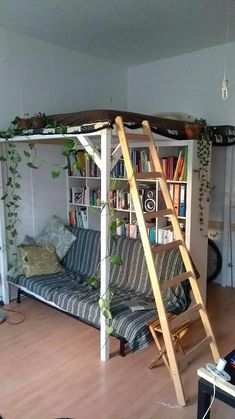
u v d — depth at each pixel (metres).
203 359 2.54
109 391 2.20
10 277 3.49
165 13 3.10
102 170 2.37
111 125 2.32
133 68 4.82
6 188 3.51
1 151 3.43
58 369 2.44
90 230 3.74
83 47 3.98
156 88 4.60
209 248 4.23
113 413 2.00
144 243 2.24
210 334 2.49
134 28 3.44
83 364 2.50
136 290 3.17
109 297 2.50
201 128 3.23
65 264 3.79
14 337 2.89
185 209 3.30
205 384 1.52
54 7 2.96
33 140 3.20
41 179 3.83
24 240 3.70
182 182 3.27
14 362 2.52
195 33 3.59
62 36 3.62
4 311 3.40
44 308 3.47
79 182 4.17
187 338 2.86
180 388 2.06
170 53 4.24
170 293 2.99
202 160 3.22
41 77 3.75
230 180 3.96
